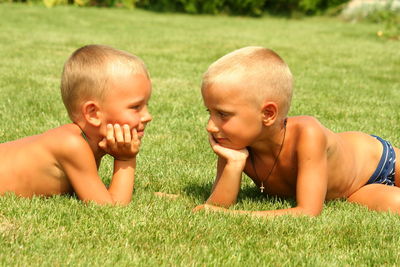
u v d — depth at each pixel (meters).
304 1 37.12
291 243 5.05
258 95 5.47
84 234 5.00
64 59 17.00
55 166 5.79
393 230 5.44
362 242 5.18
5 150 5.96
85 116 5.57
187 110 10.84
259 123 5.60
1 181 5.86
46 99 11.23
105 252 4.65
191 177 7.17
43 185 5.89
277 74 5.54
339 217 5.73
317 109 11.32
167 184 6.88
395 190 6.31
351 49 22.34
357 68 17.52
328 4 38.00
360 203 6.42
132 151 5.67
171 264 4.50
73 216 5.33
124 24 29.05
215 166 7.70
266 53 5.60
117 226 5.16
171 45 21.42
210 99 5.57
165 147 8.43
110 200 5.70
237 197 6.54
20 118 9.73
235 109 5.50
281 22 34.53
